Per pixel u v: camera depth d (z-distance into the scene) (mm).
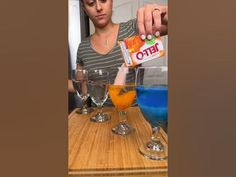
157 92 362
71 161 333
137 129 479
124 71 517
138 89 392
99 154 358
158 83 382
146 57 563
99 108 594
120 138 429
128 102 516
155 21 554
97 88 569
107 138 430
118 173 313
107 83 563
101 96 576
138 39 571
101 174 311
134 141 413
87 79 605
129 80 516
